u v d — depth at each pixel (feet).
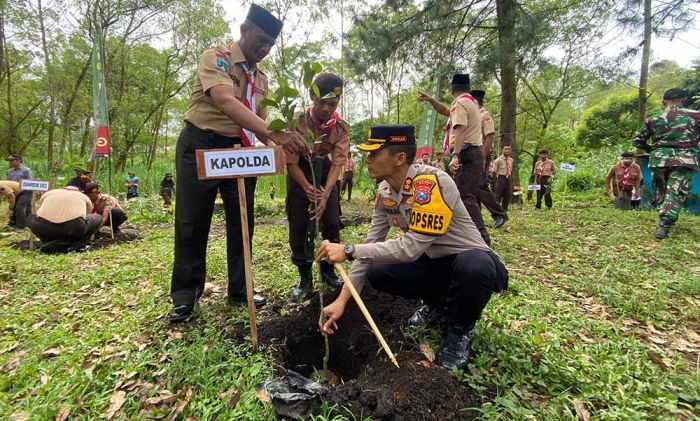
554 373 7.09
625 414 5.96
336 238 11.23
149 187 56.90
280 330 8.60
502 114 35.63
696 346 8.72
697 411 6.44
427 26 31.42
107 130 24.66
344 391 6.31
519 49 27.40
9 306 11.64
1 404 6.57
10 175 31.32
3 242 21.99
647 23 27.40
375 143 7.11
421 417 5.78
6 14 51.06
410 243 6.93
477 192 15.60
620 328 9.48
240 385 6.77
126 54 66.54
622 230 19.72
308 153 7.82
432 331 8.32
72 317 10.61
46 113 64.08
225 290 11.89
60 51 59.88
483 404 6.22
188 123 8.99
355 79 34.09
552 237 18.80
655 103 70.28
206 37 72.08
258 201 40.32
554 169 32.65
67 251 20.03
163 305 10.72
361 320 8.80
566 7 29.19
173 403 6.64
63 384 7.02
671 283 12.14
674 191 17.80
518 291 11.50
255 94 9.41
